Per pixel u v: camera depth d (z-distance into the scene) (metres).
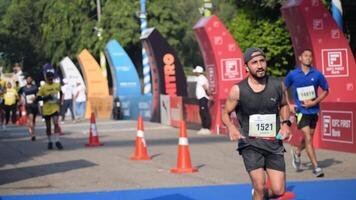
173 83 37.47
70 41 68.19
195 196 13.16
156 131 30.61
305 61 15.12
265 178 9.67
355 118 19.19
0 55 81.38
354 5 32.31
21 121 41.88
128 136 28.33
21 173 17.00
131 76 45.53
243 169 16.89
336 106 19.95
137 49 67.69
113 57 45.53
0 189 14.44
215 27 28.12
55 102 23.23
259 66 9.23
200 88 27.95
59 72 69.69
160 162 18.72
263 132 9.32
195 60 71.75
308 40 23.00
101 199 13.07
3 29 77.06
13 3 77.38
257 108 9.34
